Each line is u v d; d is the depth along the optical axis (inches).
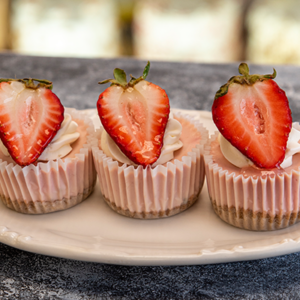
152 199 14.8
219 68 23.8
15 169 14.7
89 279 13.6
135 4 33.7
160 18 33.8
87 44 34.2
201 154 15.1
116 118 14.4
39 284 13.5
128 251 13.7
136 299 13.1
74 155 15.3
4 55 25.5
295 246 13.4
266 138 13.9
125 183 14.6
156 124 14.4
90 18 33.9
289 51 33.2
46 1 33.7
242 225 14.5
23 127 14.6
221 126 14.0
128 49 34.2
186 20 33.7
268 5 32.9
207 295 13.1
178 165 14.6
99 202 15.8
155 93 14.6
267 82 14.1
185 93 21.4
